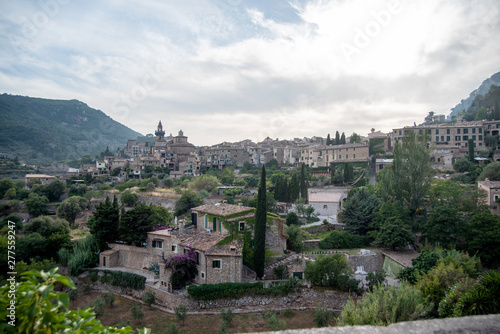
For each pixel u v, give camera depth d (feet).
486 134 376.48
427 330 21.90
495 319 23.53
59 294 21.76
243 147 533.55
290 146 503.20
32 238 171.94
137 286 147.84
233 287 133.59
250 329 117.29
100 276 159.33
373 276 131.75
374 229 198.80
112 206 179.11
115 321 125.59
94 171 486.79
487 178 230.48
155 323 123.03
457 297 71.41
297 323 121.08
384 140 395.75
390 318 67.21
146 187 368.89
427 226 173.37
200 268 140.67
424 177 195.62
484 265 151.43
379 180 268.21
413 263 138.00
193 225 176.24
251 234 157.89
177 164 510.99
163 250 156.15
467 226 163.02
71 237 200.54
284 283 138.31
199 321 123.75
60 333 21.79
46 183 372.58
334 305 131.03
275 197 287.89
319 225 218.18
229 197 290.15
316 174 378.73
